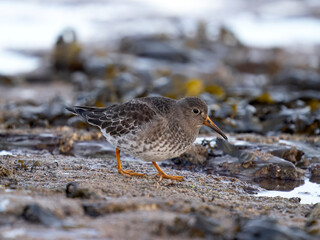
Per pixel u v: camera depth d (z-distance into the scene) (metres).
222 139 12.00
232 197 9.03
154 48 27.95
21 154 11.77
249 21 34.28
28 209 6.55
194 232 6.25
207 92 18.80
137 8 36.97
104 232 6.21
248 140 13.18
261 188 10.32
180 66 26.20
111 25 33.16
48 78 24.36
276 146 12.36
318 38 30.38
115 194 8.14
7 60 26.52
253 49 29.05
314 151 12.70
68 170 10.12
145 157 9.95
